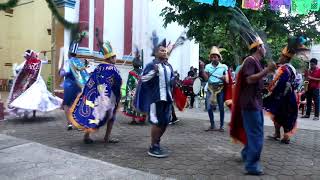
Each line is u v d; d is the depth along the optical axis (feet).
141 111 19.38
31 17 57.36
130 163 17.83
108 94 21.36
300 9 30.86
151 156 19.07
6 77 58.49
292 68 22.29
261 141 16.19
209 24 40.50
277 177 16.10
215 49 26.04
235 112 17.02
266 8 36.60
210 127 26.76
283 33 40.29
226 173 16.48
